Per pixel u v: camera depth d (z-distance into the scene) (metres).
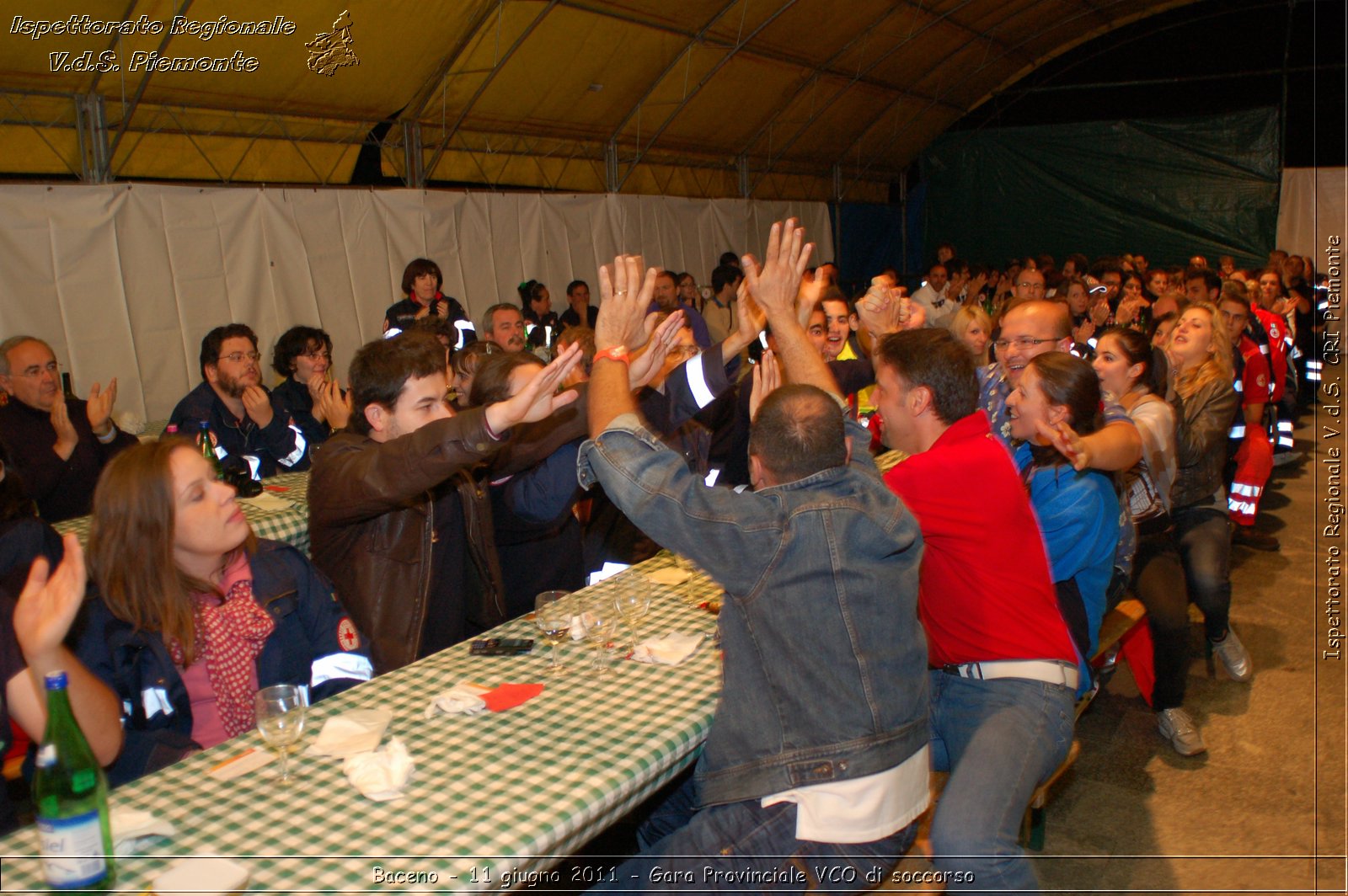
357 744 1.80
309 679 2.20
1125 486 2.95
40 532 2.39
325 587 2.26
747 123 11.96
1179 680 3.42
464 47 7.72
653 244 11.16
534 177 10.10
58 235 6.03
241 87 6.86
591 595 2.57
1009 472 2.31
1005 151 15.65
